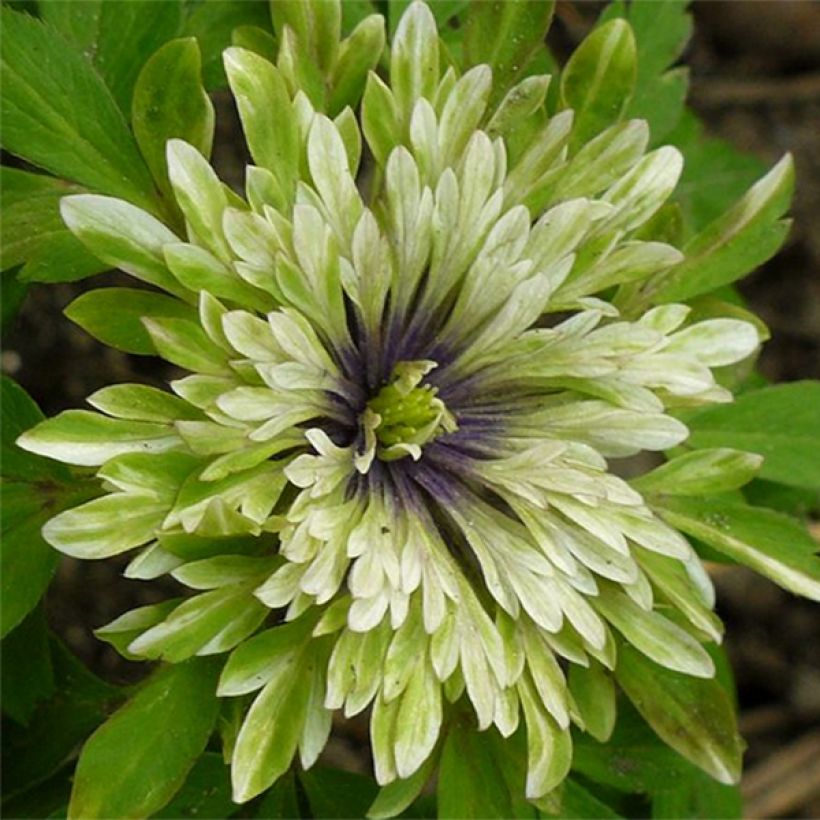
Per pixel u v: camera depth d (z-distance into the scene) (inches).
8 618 2.6
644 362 2.7
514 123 2.8
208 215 2.4
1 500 2.7
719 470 2.8
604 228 2.7
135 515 2.3
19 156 2.6
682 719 2.9
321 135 2.4
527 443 2.7
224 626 2.4
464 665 2.5
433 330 2.7
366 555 2.4
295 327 2.4
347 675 2.4
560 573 2.6
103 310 2.5
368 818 2.6
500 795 2.8
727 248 3.0
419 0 2.6
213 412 2.3
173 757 2.5
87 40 2.9
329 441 2.4
